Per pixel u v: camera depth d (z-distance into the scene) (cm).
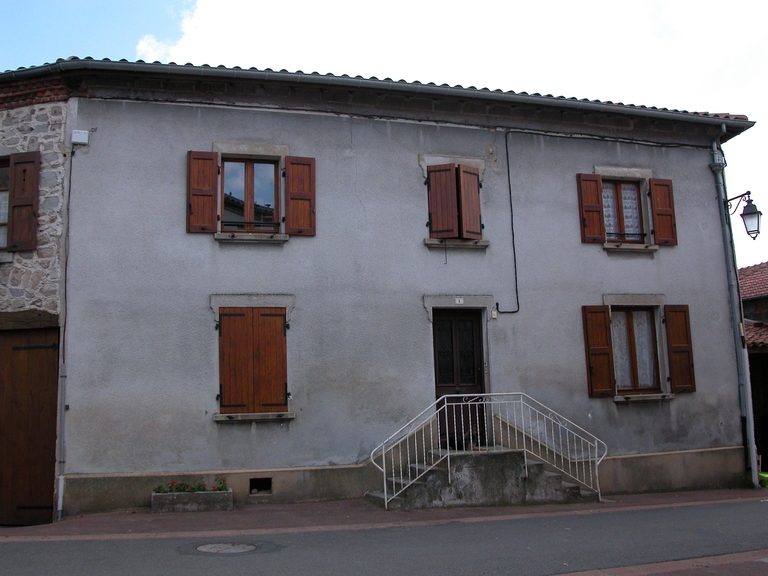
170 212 984
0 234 991
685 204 1262
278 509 920
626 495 1115
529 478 974
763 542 725
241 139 1024
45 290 941
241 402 971
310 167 1042
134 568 591
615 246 1188
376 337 1040
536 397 1107
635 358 1190
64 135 972
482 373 1106
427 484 925
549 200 1168
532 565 616
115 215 966
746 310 1712
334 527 793
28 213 956
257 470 963
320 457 992
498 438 1070
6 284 948
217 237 988
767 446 1406
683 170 1272
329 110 1071
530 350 1116
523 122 1173
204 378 965
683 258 1241
